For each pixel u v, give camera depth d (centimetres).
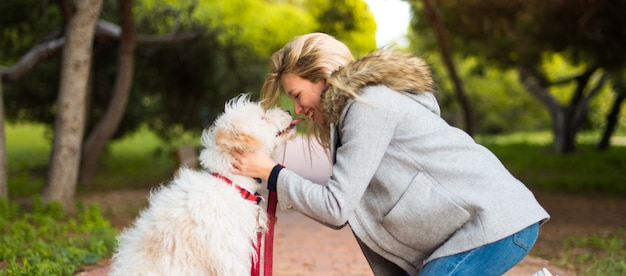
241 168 272
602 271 509
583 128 2898
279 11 1725
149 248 281
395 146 248
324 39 271
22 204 845
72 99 781
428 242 251
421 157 246
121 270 284
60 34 1162
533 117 3381
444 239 249
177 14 1187
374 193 256
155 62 1370
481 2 1102
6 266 507
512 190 246
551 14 1077
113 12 1178
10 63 1374
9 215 729
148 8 1258
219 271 276
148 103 1495
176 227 276
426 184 244
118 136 1482
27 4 1128
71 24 767
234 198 276
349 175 241
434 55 2114
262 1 1762
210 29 1271
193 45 1320
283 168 265
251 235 283
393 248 258
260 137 276
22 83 1295
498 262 240
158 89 1466
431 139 247
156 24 1270
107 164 1573
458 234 245
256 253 288
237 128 276
